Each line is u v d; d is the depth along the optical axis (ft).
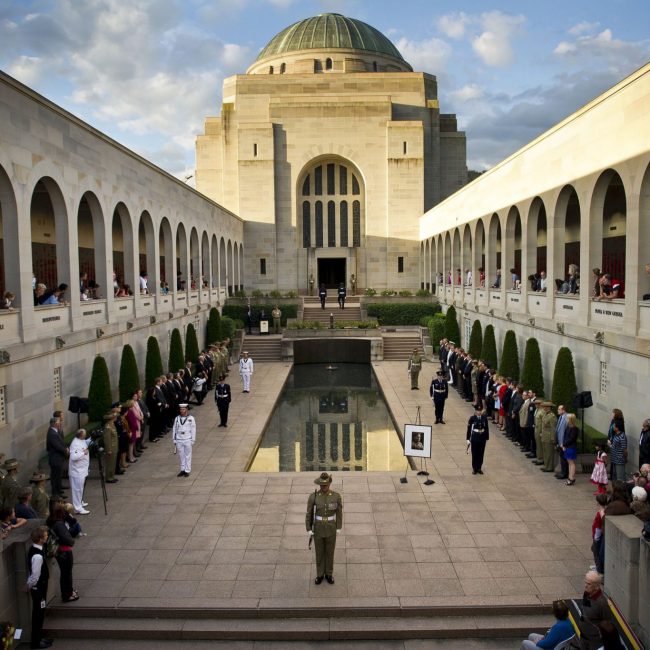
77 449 52.11
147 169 94.38
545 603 37.78
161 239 138.62
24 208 56.65
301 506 53.52
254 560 43.62
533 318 84.89
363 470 66.90
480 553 44.19
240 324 154.71
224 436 77.46
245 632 36.27
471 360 97.45
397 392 103.86
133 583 40.63
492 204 106.83
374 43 227.81
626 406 58.95
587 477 59.77
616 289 63.10
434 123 204.03
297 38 226.79
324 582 40.47
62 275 66.54
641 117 55.88
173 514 51.93
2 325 53.06
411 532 47.73
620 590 35.27
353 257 192.85
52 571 39.01
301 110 190.90
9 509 39.63
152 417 74.69
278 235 193.67
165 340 103.09
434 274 172.65
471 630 36.24
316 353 145.79
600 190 66.59
